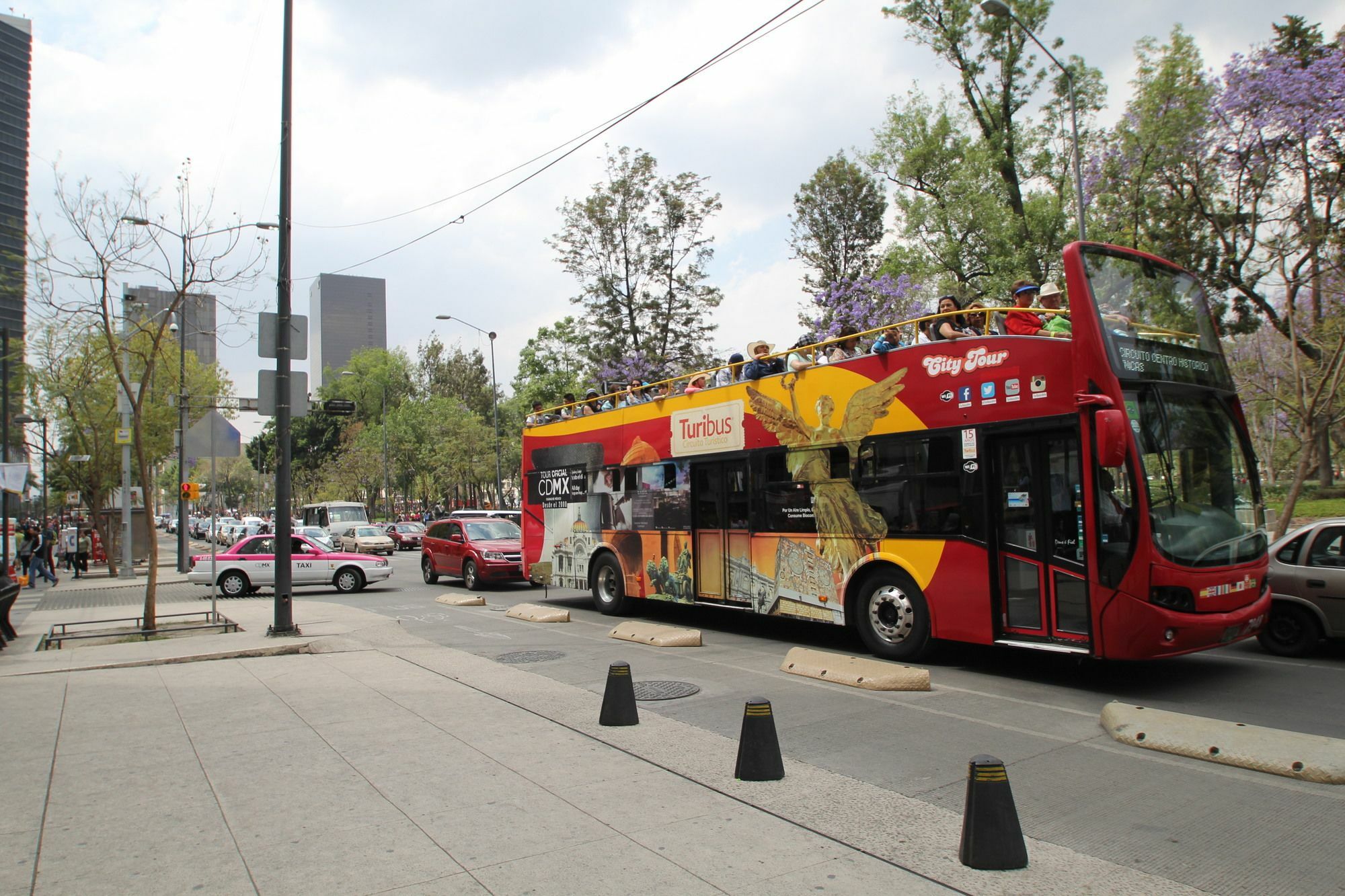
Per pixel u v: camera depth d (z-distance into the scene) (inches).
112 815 197.0
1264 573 339.6
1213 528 324.2
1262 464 1086.4
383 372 3430.1
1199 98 836.0
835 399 425.7
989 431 353.7
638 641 470.3
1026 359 342.6
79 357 1129.4
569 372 1627.7
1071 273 326.6
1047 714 294.8
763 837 179.8
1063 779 224.1
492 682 349.1
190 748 253.3
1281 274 677.9
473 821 190.4
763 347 491.8
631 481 579.5
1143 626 303.4
